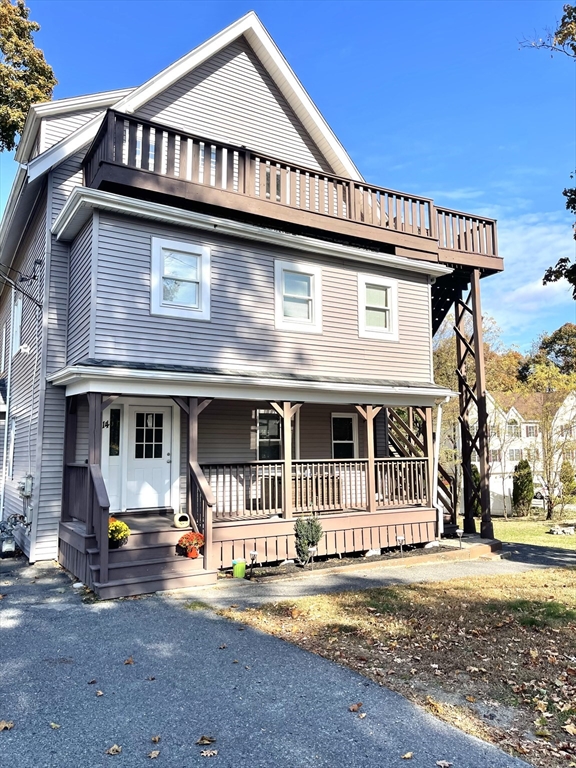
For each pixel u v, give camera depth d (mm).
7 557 9516
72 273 9531
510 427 21953
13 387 12805
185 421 10094
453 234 12266
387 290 11695
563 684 4320
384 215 11617
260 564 8984
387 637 5453
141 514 9422
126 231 8578
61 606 6531
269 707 3877
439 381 23031
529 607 6668
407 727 3596
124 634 5504
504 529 16234
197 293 9242
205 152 9375
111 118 8320
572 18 10047
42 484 9109
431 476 11102
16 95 19344
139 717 3727
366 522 9945
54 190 9633
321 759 3197
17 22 19766
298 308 10523
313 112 12070
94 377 7523
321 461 9719
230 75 11391
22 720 3689
